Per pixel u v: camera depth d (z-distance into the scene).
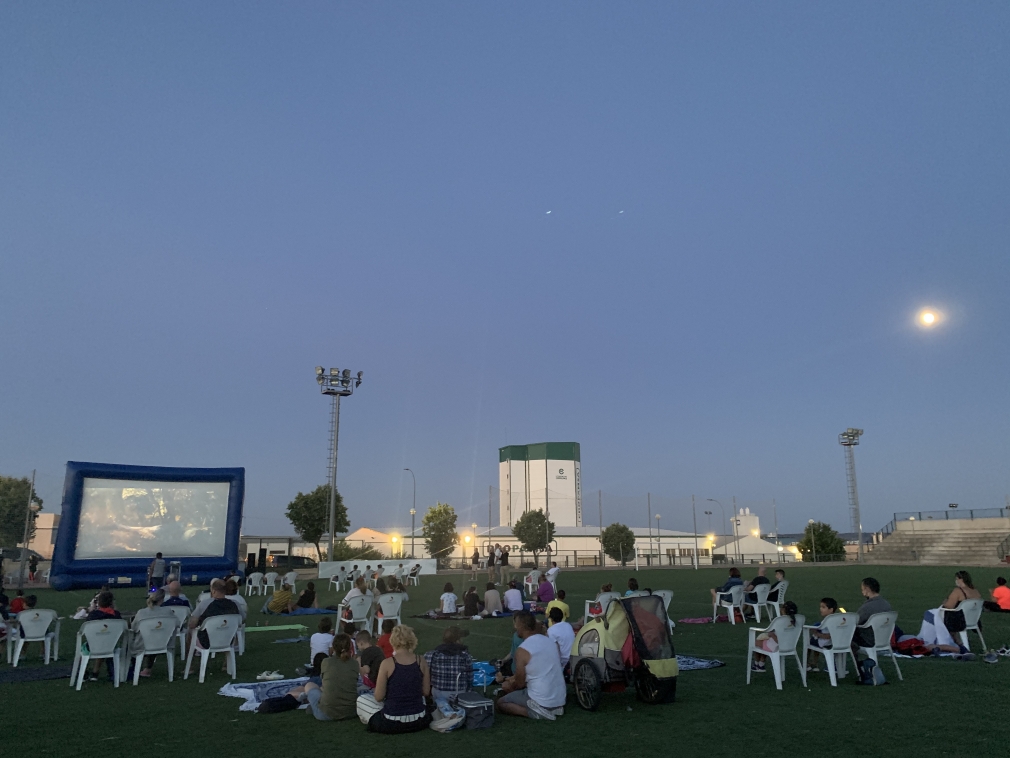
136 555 30.78
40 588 30.39
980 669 10.41
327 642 10.39
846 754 6.45
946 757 6.30
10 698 9.35
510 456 84.06
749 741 6.92
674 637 14.34
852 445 58.34
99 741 7.20
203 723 7.93
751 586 16.84
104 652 10.06
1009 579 30.45
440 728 7.39
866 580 9.89
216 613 10.88
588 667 8.38
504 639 14.81
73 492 30.05
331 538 37.78
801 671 9.59
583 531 68.25
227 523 32.72
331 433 39.38
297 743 7.07
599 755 6.56
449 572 45.25
